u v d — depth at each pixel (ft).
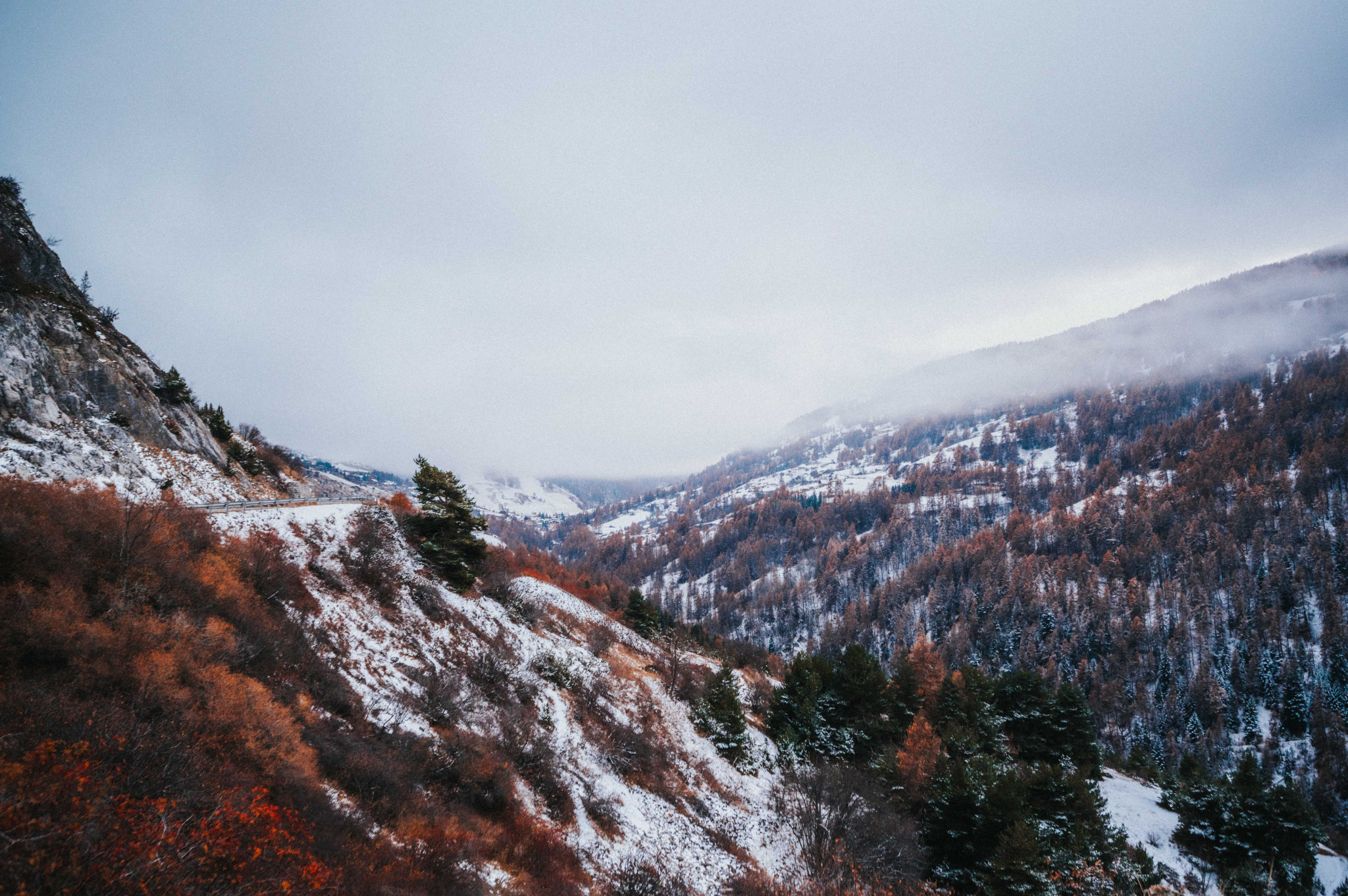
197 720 54.24
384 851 57.52
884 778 140.26
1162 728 350.23
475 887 61.05
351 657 95.45
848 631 552.82
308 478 243.60
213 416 177.47
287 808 50.98
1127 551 542.57
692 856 107.96
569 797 101.24
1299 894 111.34
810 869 111.14
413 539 160.66
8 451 87.97
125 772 41.78
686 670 216.54
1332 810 257.34
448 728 94.53
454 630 130.62
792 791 147.33
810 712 176.35
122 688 52.75
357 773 67.21
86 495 78.84
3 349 102.53
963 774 114.11
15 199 136.56
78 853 31.53
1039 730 178.70
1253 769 127.34
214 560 85.76
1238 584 443.32
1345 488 530.68
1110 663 411.95
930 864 111.96
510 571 229.86
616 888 84.64
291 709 69.56
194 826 39.47
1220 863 122.93
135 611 65.31
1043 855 96.32
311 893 42.06
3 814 30.68
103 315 153.07
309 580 107.96
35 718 42.45
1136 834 137.39
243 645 73.36
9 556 58.75
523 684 128.98
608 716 144.66
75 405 114.32
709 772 150.41
